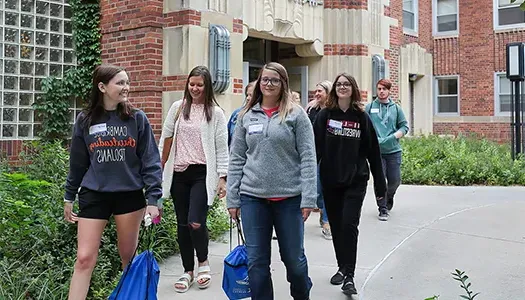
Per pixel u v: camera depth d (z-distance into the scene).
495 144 16.45
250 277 4.09
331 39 13.39
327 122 5.10
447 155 13.20
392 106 8.13
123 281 3.84
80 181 4.12
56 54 9.26
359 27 13.34
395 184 8.12
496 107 19.47
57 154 7.90
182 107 5.32
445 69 20.28
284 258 4.15
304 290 4.28
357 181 5.06
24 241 5.29
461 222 7.86
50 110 9.01
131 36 9.05
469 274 5.57
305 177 4.05
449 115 20.31
